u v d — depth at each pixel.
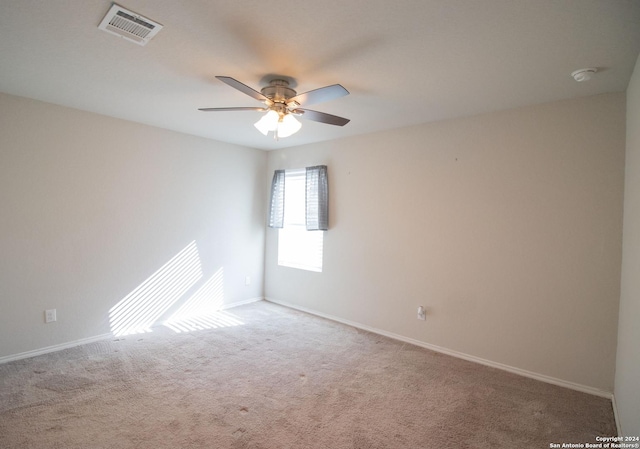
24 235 2.91
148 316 3.78
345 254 4.07
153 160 3.74
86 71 2.29
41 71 2.30
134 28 1.74
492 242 2.97
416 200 3.45
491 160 2.97
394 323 3.62
